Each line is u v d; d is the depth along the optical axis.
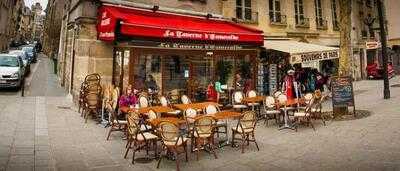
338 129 9.32
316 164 6.33
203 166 6.52
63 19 21.12
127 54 11.74
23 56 23.56
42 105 12.68
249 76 15.13
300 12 20.28
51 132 8.93
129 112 7.52
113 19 10.10
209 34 11.91
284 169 6.14
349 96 11.16
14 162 6.31
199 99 13.38
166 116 10.20
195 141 7.71
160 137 6.75
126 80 11.78
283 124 10.66
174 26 11.55
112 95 10.10
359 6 27.17
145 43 11.77
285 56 14.86
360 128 9.17
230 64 14.45
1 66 15.77
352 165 6.12
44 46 64.06
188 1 14.22
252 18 17.03
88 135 8.86
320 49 13.77
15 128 8.97
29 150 7.16
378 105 12.94
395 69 30.39
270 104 10.63
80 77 12.06
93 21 11.79
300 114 9.62
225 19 15.60
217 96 13.66
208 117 7.05
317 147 7.55
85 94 10.91
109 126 9.97
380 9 14.53
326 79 20.34
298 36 19.48
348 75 11.60
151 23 11.12
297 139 8.47
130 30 10.11
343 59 11.81
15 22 60.19
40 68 29.20
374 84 22.27
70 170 6.07
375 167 5.92
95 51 11.70
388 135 8.10
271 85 16.05
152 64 12.13
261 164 6.52
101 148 7.69
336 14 23.23
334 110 11.29
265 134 9.27
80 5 12.01
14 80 15.33
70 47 15.73
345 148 7.31
